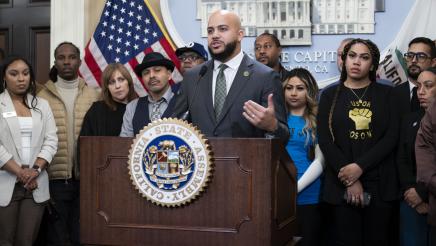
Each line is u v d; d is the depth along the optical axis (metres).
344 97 2.95
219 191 1.68
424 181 2.41
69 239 3.44
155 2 4.24
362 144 2.85
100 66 4.17
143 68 3.13
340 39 3.94
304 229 2.96
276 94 1.98
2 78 3.23
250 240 1.65
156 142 1.71
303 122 3.10
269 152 1.64
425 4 3.84
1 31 4.61
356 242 2.83
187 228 1.70
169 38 4.15
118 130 3.32
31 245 3.14
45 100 3.33
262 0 4.00
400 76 3.83
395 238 3.07
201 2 4.08
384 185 2.85
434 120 2.41
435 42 3.58
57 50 3.57
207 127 1.99
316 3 3.96
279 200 1.78
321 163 3.01
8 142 3.11
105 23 4.21
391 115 2.90
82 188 1.81
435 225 2.44
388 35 3.90
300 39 3.97
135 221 1.76
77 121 3.51
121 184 1.77
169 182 1.70
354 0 3.92
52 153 3.23
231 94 1.98
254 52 3.94
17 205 3.12
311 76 3.17
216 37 2.02
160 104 3.13
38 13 4.54
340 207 2.85
